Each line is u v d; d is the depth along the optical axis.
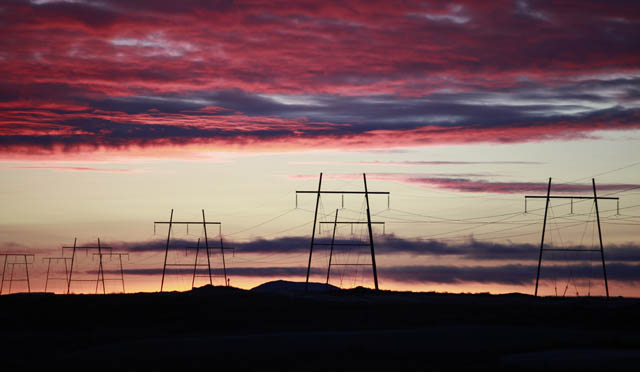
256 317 60.78
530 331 43.41
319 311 65.12
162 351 38.66
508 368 32.50
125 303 70.19
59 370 35.53
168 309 66.38
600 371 30.75
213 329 53.78
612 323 53.44
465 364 33.94
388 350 37.66
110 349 39.91
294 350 38.12
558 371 31.16
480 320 56.41
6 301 72.12
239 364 35.19
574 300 84.25
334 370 33.16
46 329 55.50
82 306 68.12
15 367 36.66
